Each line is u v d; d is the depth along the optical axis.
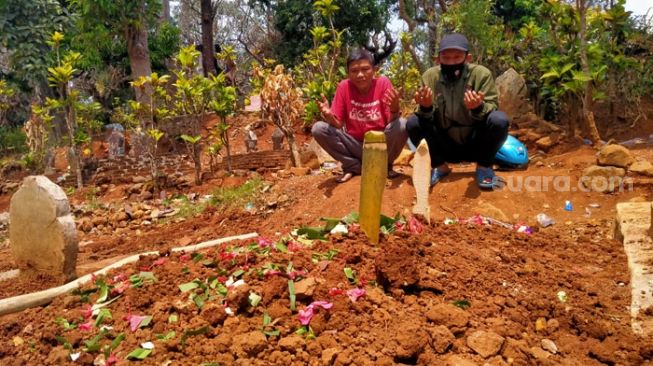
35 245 3.94
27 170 12.84
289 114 8.89
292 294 2.84
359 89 6.48
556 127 8.33
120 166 10.70
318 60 10.38
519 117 8.66
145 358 2.58
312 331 2.68
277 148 10.62
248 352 2.52
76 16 16.30
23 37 15.34
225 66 20.23
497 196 5.75
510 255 3.82
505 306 3.01
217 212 7.32
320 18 18.53
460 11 10.45
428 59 13.92
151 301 3.05
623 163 5.76
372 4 18.61
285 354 2.52
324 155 8.98
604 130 8.49
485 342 2.60
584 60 7.04
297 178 7.61
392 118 6.31
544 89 8.74
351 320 2.76
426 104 5.68
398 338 2.55
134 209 7.96
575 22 7.47
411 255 3.08
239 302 2.79
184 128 12.47
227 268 3.24
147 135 9.38
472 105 5.42
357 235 3.56
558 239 4.54
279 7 19.69
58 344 2.87
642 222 4.16
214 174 9.41
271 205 6.89
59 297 3.44
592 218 5.28
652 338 2.80
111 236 7.02
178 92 10.01
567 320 2.93
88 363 2.64
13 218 4.01
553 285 3.35
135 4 13.27
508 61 9.95
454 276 3.21
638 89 8.46
